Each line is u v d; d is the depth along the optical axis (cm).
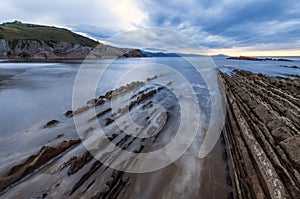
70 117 846
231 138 691
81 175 452
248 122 761
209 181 467
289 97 1076
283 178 408
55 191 402
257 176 444
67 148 565
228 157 575
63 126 747
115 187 426
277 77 2300
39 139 633
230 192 432
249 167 483
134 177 469
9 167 464
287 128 607
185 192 429
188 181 465
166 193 424
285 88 1420
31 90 1452
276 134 584
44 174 452
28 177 439
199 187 445
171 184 452
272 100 1005
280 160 471
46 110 952
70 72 2747
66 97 1247
